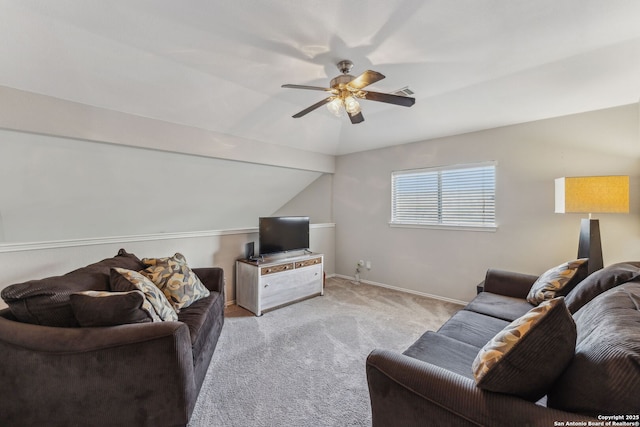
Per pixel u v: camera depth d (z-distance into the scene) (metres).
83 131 2.50
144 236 2.88
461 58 2.24
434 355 1.48
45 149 2.63
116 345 1.31
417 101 3.12
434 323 2.94
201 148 3.24
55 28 1.90
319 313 3.24
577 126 2.81
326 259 4.84
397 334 2.69
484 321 1.91
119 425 1.36
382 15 1.75
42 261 2.34
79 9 1.74
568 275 2.05
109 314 1.38
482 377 0.93
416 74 2.50
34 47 2.00
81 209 3.51
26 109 2.25
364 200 4.56
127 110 2.70
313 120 3.74
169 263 2.32
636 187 2.54
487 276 2.63
